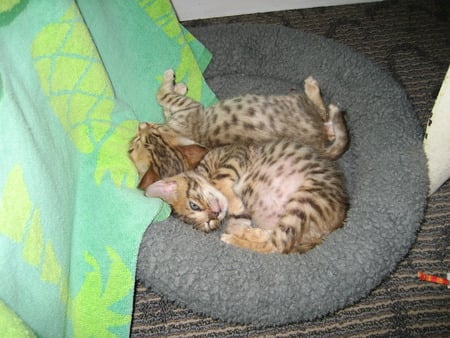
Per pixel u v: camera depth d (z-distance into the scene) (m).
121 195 0.50
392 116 0.62
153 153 0.57
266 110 0.63
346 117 0.66
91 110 0.53
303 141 0.63
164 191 0.56
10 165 0.35
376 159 0.59
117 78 0.61
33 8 0.44
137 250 0.48
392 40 0.83
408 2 0.88
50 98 0.46
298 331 0.58
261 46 0.74
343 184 0.59
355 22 0.86
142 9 0.66
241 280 0.50
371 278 0.51
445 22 0.85
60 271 0.43
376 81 0.65
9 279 0.36
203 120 0.65
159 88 0.69
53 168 0.43
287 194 0.59
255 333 0.58
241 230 0.57
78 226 0.49
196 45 0.74
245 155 0.62
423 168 0.57
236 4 0.86
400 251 0.53
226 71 0.76
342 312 0.59
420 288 0.60
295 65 0.73
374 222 0.53
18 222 0.36
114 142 0.54
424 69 0.80
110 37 0.59
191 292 0.49
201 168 0.63
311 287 0.50
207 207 0.59
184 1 0.85
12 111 0.35
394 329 0.58
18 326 0.34
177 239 0.51
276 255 0.52
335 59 0.69
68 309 0.47
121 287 0.48
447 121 0.53
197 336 0.59
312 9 0.88
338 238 0.53
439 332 0.58
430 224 0.65
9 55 0.38
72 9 0.49
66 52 0.49
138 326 0.60
